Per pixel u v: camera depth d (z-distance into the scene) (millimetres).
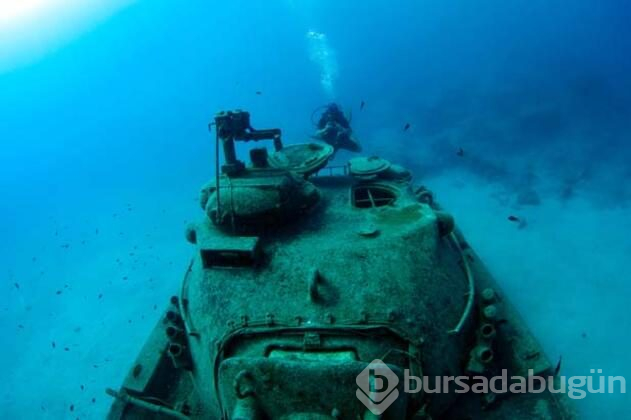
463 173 19531
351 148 15484
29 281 18250
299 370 4711
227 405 5035
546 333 10391
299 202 7184
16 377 12781
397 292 5648
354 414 4672
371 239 6375
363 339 5285
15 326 15359
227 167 7355
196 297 6480
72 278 17703
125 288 16078
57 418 11016
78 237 21562
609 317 10594
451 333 5734
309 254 6238
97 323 14461
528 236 14148
